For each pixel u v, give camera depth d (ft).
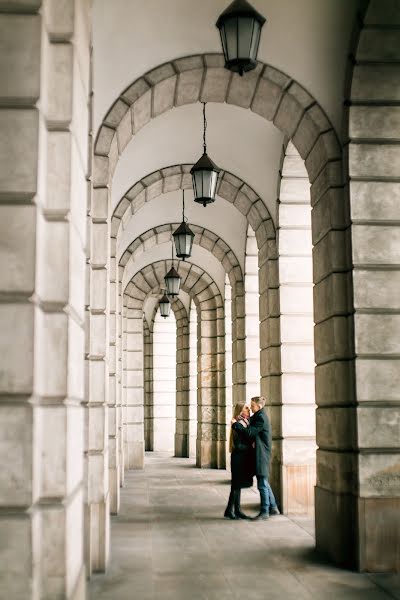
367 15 21.53
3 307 10.53
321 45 23.22
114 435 31.83
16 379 10.42
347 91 22.79
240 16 18.38
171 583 19.47
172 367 88.94
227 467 56.85
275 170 33.50
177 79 24.73
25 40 11.07
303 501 31.65
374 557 20.93
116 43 23.18
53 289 11.19
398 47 22.25
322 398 24.03
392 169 22.66
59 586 10.68
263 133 32.63
